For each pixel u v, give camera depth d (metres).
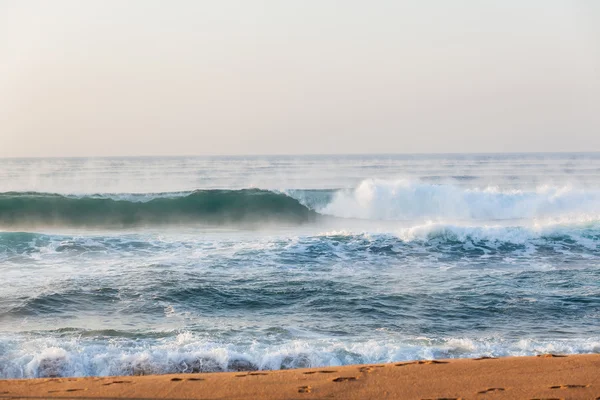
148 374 11.30
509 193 42.91
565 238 25.42
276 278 19.11
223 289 17.66
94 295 16.84
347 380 9.69
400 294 17.48
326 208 41.09
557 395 8.45
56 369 11.33
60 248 23.38
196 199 41.19
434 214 41.81
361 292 17.66
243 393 9.04
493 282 18.97
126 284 17.98
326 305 16.36
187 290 17.42
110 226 36.41
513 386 9.00
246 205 40.91
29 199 38.88
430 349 12.45
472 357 12.15
